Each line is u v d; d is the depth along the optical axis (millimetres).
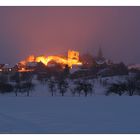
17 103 53219
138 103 53781
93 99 68000
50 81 130125
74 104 51406
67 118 31297
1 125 26156
